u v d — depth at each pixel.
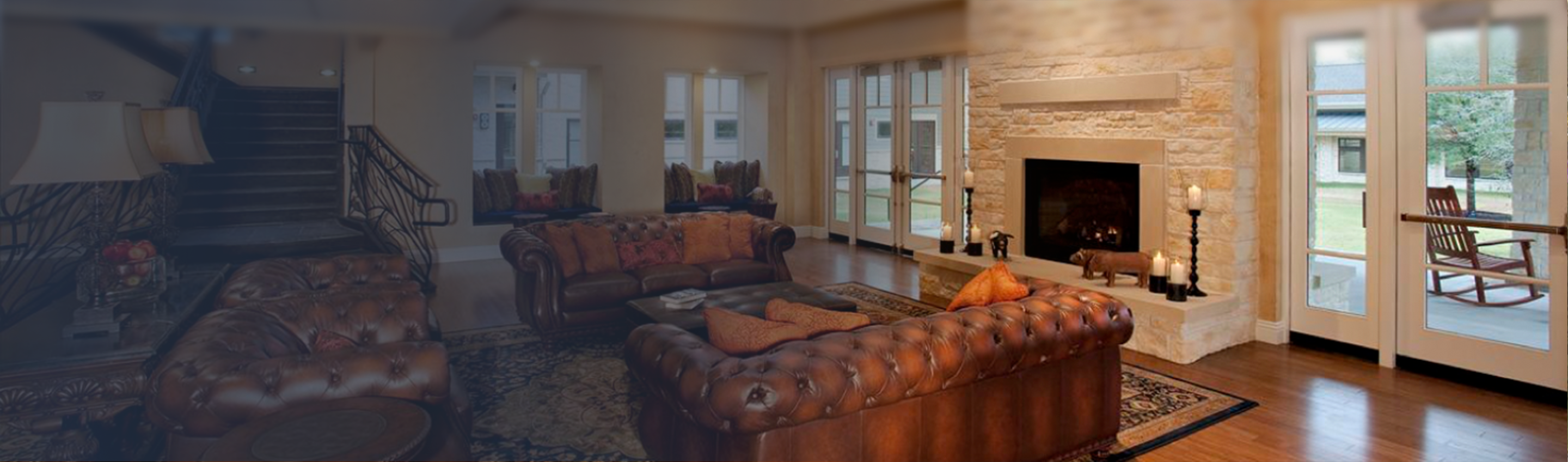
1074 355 2.19
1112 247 4.11
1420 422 2.69
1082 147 4.04
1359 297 3.41
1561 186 2.74
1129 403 2.87
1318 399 2.92
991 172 4.62
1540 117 2.75
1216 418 2.72
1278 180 3.59
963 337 1.89
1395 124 3.20
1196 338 3.41
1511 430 2.62
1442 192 3.09
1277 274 3.63
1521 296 2.91
